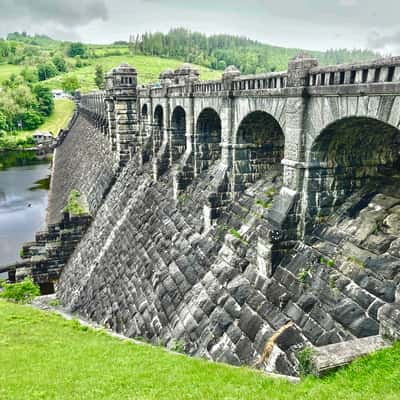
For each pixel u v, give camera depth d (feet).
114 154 207.82
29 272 180.34
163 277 100.83
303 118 61.05
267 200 81.82
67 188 281.33
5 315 87.66
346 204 64.90
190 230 103.55
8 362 60.29
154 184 142.61
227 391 44.09
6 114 563.48
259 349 61.57
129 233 138.62
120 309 112.27
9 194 343.26
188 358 60.75
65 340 74.84
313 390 38.24
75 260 175.01
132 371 54.75
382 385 36.14
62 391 48.80
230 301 73.26
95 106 297.74
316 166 62.64
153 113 154.81
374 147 63.82
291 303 61.57
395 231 55.72
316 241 63.93
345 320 53.06
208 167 116.57
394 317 41.39
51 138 554.87
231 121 87.40
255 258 74.38
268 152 91.04
